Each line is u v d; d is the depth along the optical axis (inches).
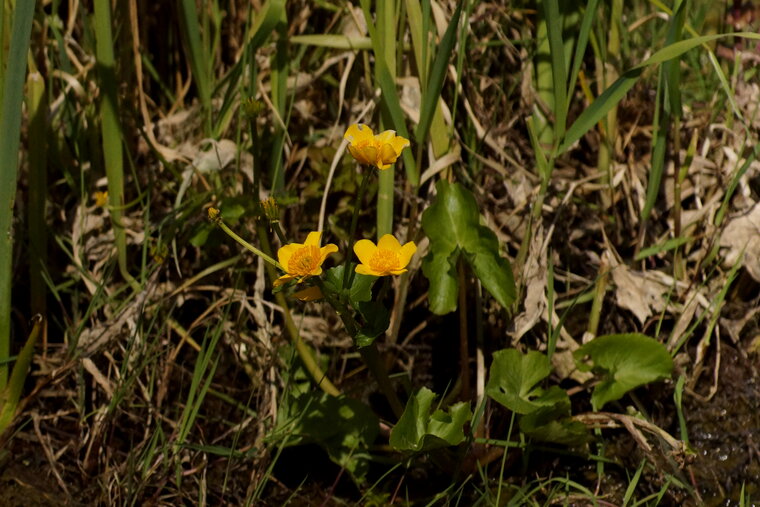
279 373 67.7
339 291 61.9
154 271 68.2
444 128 68.2
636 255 69.7
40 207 66.4
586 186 70.1
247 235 69.2
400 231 70.1
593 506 65.0
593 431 67.0
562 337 68.0
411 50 68.7
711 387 68.4
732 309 69.6
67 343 68.0
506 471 66.3
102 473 65.8
